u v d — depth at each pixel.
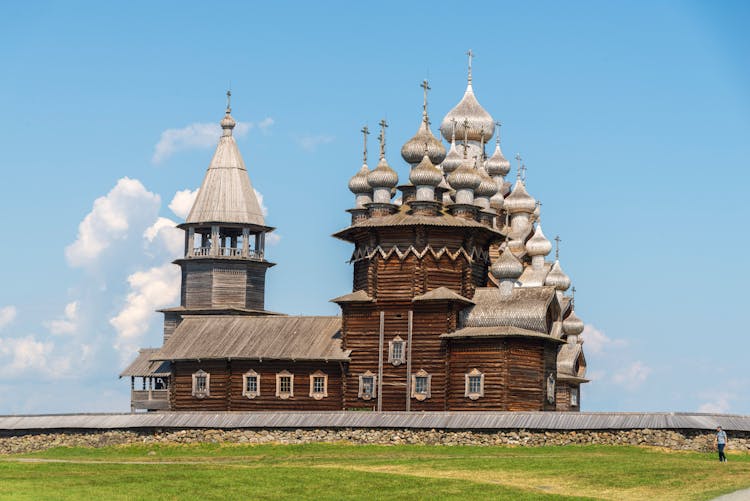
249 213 130.25
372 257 105.50
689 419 82.12
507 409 99.75
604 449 83.00
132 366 124.69
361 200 110.75
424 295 103.12
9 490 64.00
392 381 103.31
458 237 105.56
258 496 63.88
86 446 96.44
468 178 107.56
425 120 112.19
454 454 83.56
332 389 106.75
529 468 73.06
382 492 64.75
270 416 93.31
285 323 111.81
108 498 62.25
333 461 80.56
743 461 75.56
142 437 95.50
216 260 128.00
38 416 98.69
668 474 69.00
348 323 106.25
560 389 119.19
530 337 101.00
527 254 125.56
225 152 131.88
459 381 101.75
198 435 94.12
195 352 110.62
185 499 62.75
